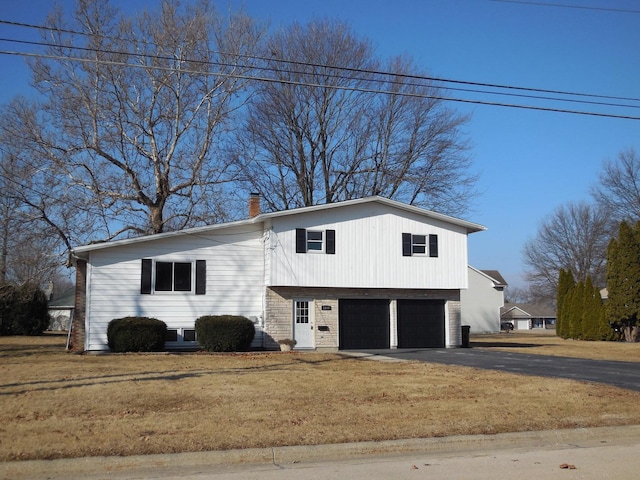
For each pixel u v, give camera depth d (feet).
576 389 45.52
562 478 25.77
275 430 31.89
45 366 59.06
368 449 30.01
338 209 92.63
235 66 112.78
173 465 27.32
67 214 107.55
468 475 26.17
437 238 97.86
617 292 127.03
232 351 83.66
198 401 39.50
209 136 116.78
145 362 64.44
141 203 115.75
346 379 50.70
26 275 112.37
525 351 89.35
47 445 28.32
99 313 83.15
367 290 94.73
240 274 89.92
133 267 85.05
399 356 77.66
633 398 42.19
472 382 49.14
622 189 176.35
